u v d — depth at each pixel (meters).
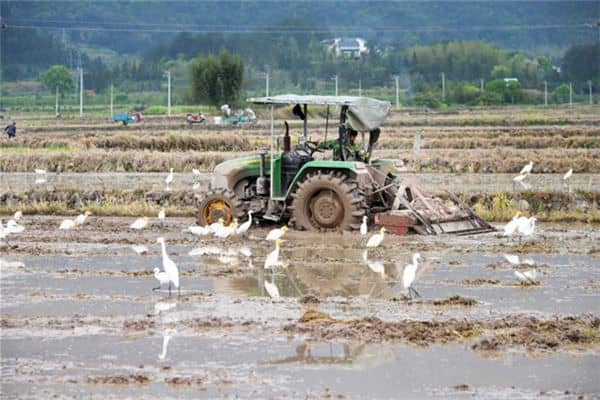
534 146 129.50
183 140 123.56
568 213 66.81
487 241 55.16
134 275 45.22
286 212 58.34
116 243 55.28
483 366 30.55
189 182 84.19
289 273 45.53
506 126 188.25
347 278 44.28
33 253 51.66
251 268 46.94
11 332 34.59
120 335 34.09
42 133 165.12
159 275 39.69
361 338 33.31
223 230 53.25
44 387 28.58
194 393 27.97
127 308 38.22
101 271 46.16
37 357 31.61
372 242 48.78
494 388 28.52
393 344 32.78
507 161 95.81
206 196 59.12
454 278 44.31
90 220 66.38
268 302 39.09
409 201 59.28
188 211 69.31
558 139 132.00
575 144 129.62
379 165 59.91
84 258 50.12
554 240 55.88
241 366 30.48
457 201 59.91
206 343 33.00
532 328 34.62
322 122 166.88
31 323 35.81
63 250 52.66
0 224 54.44
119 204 72.25
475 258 49.69
